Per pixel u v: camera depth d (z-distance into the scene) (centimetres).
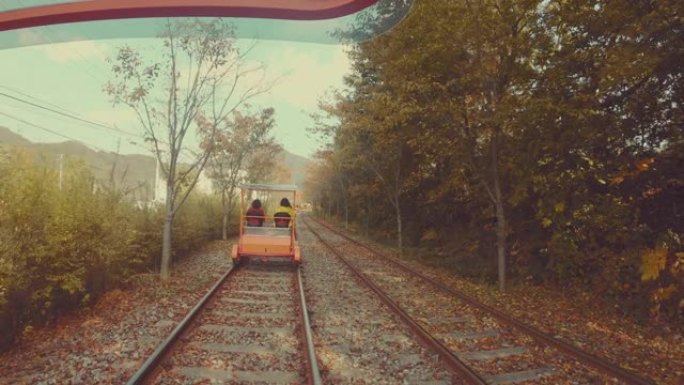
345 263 1634
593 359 629
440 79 1246
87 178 914
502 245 1243
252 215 1525
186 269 1393
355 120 2139
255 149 2470
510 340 753
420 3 1026
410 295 1110
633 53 891
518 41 1062
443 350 650
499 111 1097
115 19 130
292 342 694
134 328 734
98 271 904
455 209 2022
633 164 1062
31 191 692
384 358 642
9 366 576
